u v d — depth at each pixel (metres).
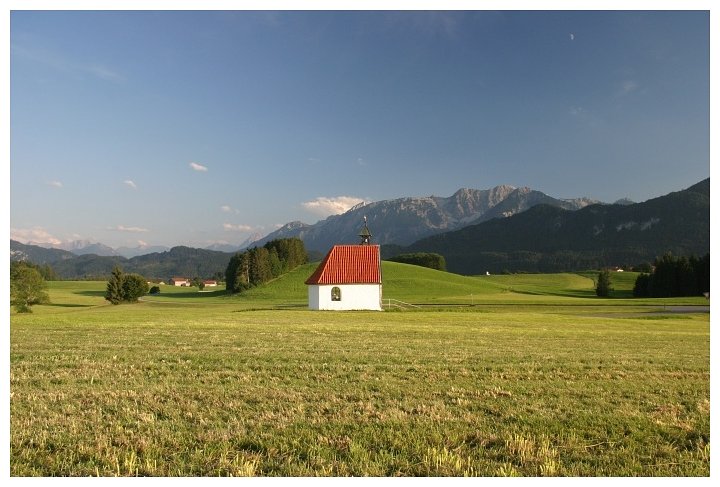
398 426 9.23
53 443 8.21
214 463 7.52
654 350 20.75
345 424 9.27
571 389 12.55
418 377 13.88
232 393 11.57
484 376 14.18
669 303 72.81
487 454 7.91
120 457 7.68
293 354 17.58
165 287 173.25
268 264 121.94
